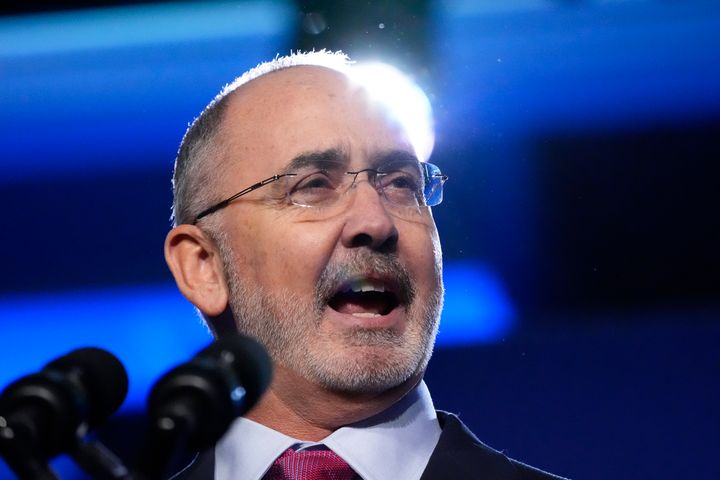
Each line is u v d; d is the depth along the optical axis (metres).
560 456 7.07
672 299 7.84
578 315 7.78
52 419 2.41
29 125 8.15
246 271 4.02
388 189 4.03
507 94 7.83
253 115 4.19
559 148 7.90
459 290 7.64
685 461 7.00
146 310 7.93
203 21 8.04
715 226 7.92
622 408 7.18
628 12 7.93
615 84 7.92
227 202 4.12
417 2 7.47
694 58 7.95
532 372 7.34
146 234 8.05
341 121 4.05
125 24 8.11
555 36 7.93
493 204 7.73
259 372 2.57
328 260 3.84
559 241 7.87
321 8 7.36
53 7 8.02
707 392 7.20
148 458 2.29
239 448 3.89
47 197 8.09
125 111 8.10
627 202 7.94
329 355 3.74
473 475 3.82
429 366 7.40
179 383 2.38
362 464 3.77
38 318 7.96
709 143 7.93
